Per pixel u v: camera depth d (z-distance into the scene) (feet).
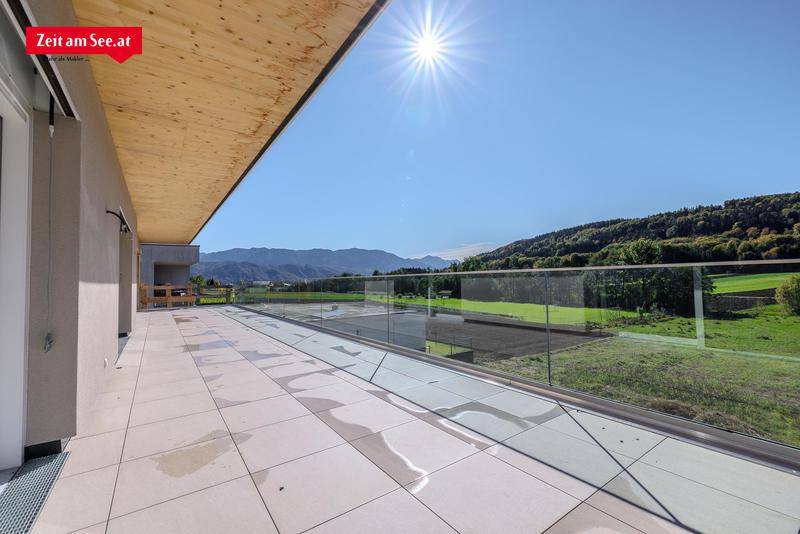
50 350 7.91
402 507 5.98
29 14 5.84
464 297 16.98
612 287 11.53
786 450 7.16
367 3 9.59
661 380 10.16
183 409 10.73
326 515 5.79
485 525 5.49
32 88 7.10
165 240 52.54
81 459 7.66
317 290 29.55
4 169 7.46
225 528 5.48
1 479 6.82
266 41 10.98
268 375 14.58
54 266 8.02
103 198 12.73
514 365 14.61
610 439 8.48
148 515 5.80
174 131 16.92
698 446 8.02
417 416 10.08
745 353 8.66
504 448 8.09
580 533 5.28
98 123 12.28
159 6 9.41
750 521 5.50
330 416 10.11
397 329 20.39
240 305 53.98
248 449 8.15
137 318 37.42
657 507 5.89
